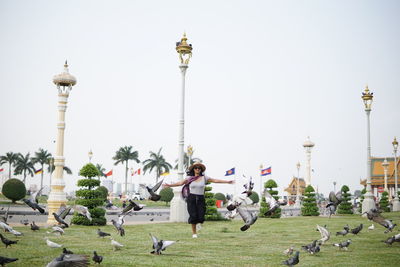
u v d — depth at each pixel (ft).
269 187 125.49
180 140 88.58
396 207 182.39
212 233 61.16
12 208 163.53
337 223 88.12
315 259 37.01
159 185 40.98
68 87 89.35
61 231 50.49
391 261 36.01
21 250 39.04
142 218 123.65
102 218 77.51
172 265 32.22
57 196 85.30
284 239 53.11
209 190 99.66
